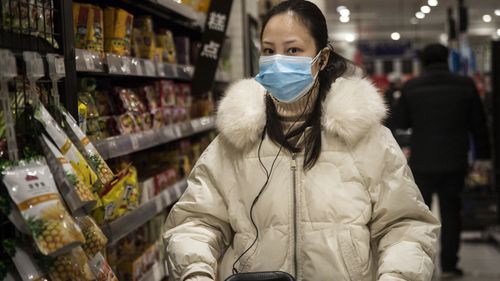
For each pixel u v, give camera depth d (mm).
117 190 2146
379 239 1773
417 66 15594
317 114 1760
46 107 1722
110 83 2850
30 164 1443
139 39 2838
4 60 1432
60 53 1837
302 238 1703
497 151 5855
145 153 3297
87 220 1623
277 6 1776
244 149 1796
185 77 3357
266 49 1768
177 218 1853
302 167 1734
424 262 1623
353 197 1694
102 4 2857
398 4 15102
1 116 1458
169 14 3428
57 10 1829
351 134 1694
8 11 1607
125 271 2582
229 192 1810
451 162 4844
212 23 3480
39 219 1364
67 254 1500
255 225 1760
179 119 3363
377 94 1783
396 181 1707
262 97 1816
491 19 16422
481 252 5859
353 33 19047
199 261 1689
